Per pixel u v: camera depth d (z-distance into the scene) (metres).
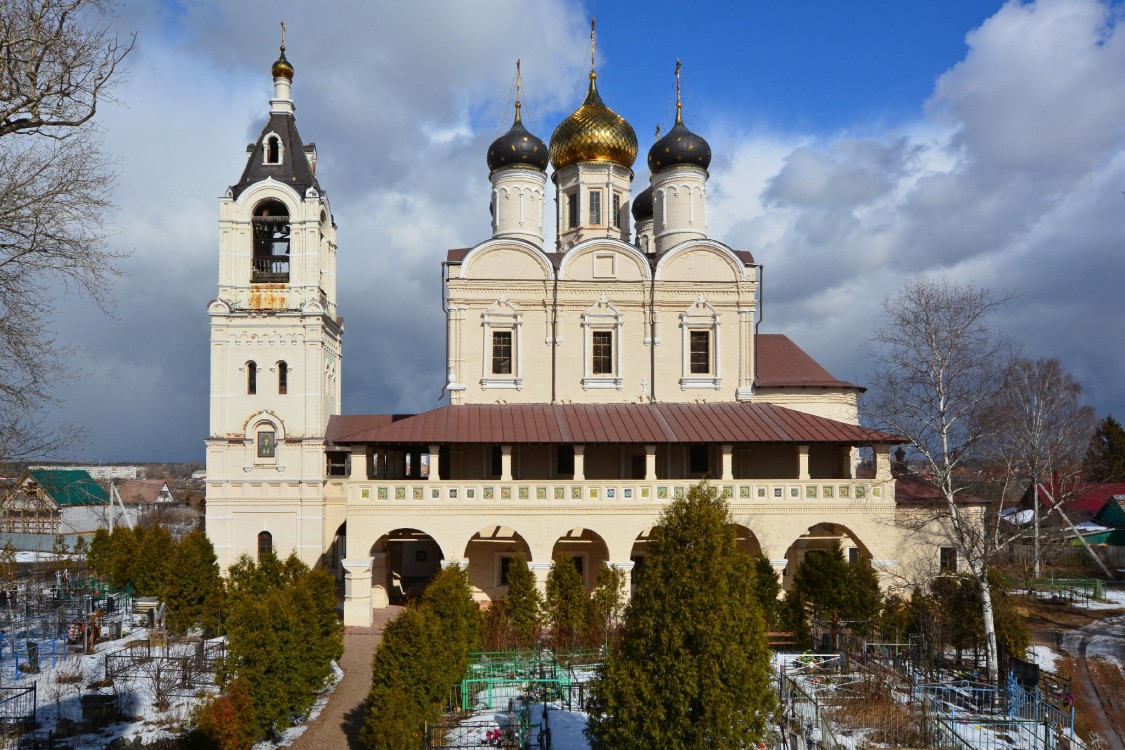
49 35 17.67
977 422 43.19
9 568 54.75
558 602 36.22
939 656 33.81
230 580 37.16
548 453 44.97
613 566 39.06
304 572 34.66
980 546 37.75
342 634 33.00
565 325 47.38
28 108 18.12
